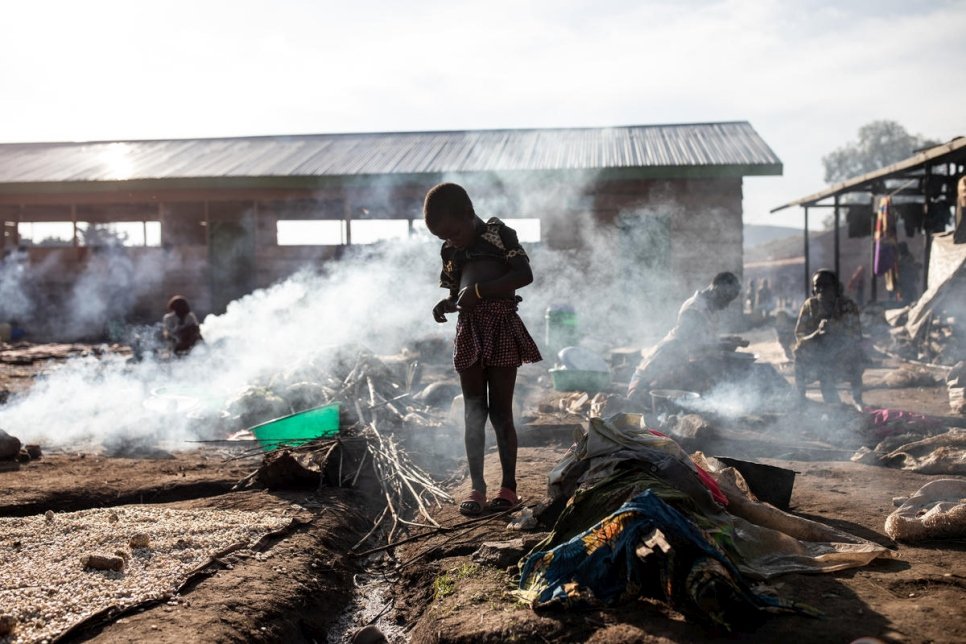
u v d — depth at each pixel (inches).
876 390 346.6
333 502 164.7
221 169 679.7
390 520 166.1
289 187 644.7
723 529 108.1
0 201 719.1
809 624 91.0
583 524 112.7
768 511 126.6
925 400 309.6
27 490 172.4
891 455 192.5
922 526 126.0
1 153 832.3
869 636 87.0
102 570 116.8
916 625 90.1
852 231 754.8
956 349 417.1
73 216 704.4
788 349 422.3
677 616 94.6
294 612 111.5
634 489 110.2
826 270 279.6
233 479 186.4
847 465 192.7
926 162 544.1
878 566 112.8
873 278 697.0
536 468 189.0
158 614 101.5
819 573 109.3
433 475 196.7
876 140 2476.6
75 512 153.3
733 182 597.3
